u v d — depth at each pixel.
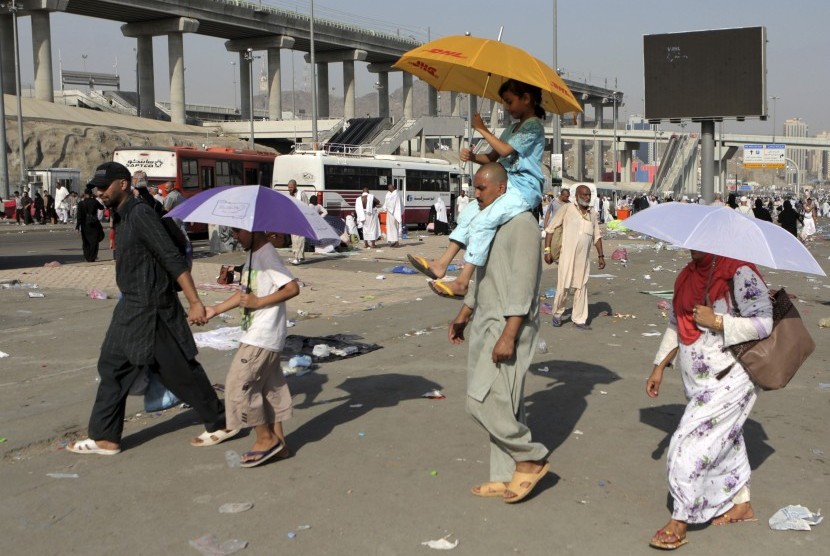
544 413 6.79
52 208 41.81
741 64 38.91
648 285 15.96
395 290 14.95
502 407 4.72
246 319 5.45
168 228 5.84
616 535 4.41
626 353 9.29
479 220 4.68
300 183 33.31
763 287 4.32
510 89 5.32
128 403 7.11
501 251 4.69
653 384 4.79
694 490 4.27
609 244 29.06
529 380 7.98
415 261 4.85
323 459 5.62
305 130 78.62
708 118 39.72
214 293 14.35
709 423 4.32
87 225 20.05
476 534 4.40
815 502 4.89
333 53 91.12
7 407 6.89
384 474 5.32
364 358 8.91
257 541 4.31
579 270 10.90
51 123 58.41
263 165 36.25
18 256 22.61
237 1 75.31
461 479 5.22
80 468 5.47
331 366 8.52
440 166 41.97
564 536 4.39
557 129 34.75
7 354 9.04
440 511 4.71
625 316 12.03
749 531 4.46
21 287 14.97
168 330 5.67
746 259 4.10
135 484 5.16
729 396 4.32
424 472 5.36
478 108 5.98
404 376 8.08
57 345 9.58
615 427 6.40
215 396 5.93
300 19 82.88
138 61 74.56
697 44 39.59
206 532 4.43
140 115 75.06
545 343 9.80
